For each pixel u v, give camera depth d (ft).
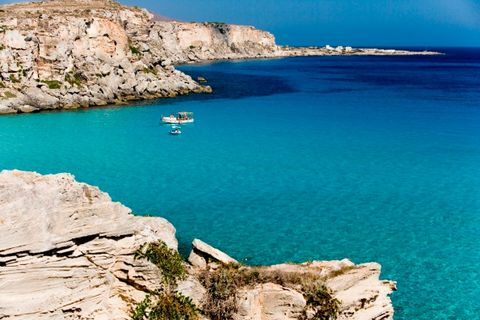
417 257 136.15
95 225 86.28
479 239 148.25
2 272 76.64
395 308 112.47
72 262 82.94
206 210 167.32
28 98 341.62
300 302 93.66
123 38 431.02
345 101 424.87
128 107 372.17
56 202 83.05
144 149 252.42
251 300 93.25
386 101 425.69
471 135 288.10
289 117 345.31
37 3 597.11
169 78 443.32
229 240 143.13
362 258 134.31
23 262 78.13
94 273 85.35
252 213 165.07
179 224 154.61
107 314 84.53
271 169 218.38
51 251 80.79
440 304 114.52
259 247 138.82
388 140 276.21
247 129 303.89
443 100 431.84
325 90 503.20
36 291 79.15
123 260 89.61
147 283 90.02
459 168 221.87
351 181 202.18
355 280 101.96
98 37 400.67
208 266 109.91
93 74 384.47
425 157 240.32
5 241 76.07
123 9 650.43
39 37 361.92
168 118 318.86
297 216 162.91
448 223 159.74
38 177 86.12
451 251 140.05
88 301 83.51
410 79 633.20
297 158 237.45
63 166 218.59
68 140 267.80
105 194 91.91
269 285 97.96
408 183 200.54
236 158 236.63
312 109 380.37
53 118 324.60
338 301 92.32
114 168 217.15
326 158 237.86
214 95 444.96
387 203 177.17
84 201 86.74
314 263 110.63
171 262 92.73
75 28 388.16
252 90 487.61
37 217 79.87
